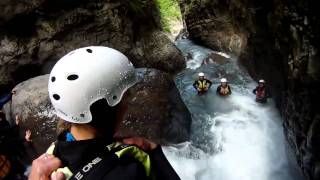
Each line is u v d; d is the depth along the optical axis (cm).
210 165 659
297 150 543
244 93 893
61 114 114
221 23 1147
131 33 979
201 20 1245
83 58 115
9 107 719
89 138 112
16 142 401
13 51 846
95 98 113
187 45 1337
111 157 103
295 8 470
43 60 884
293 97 535
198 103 870
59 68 115
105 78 114
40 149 625
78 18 884
